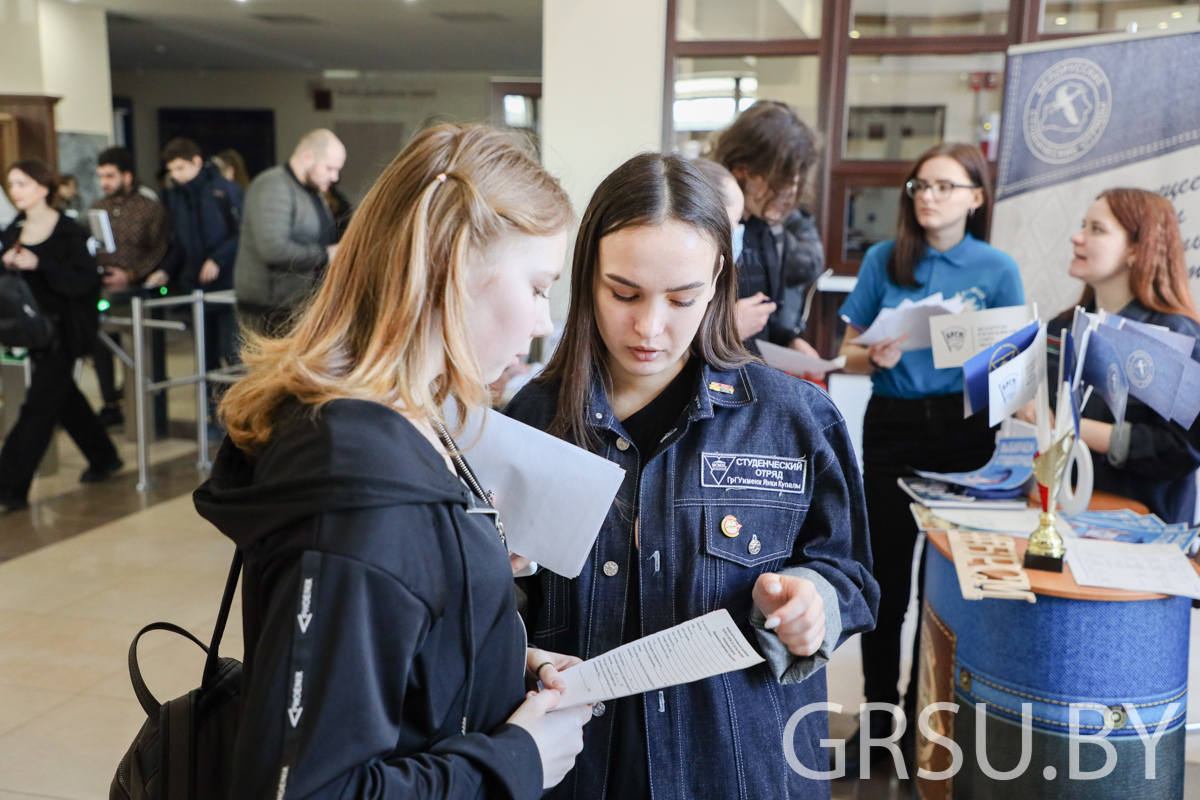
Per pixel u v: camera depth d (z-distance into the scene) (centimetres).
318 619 71
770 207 257
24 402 455
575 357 122
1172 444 211
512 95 559
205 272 583
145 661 297
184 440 591
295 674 70
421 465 77
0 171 848
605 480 102
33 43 850
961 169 247
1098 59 253
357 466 73
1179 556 183
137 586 360
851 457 127
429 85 1384
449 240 80
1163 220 231
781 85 424
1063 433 179
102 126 923
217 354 595
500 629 84
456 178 80
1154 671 174
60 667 293
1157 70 243
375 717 72
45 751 246
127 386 577
